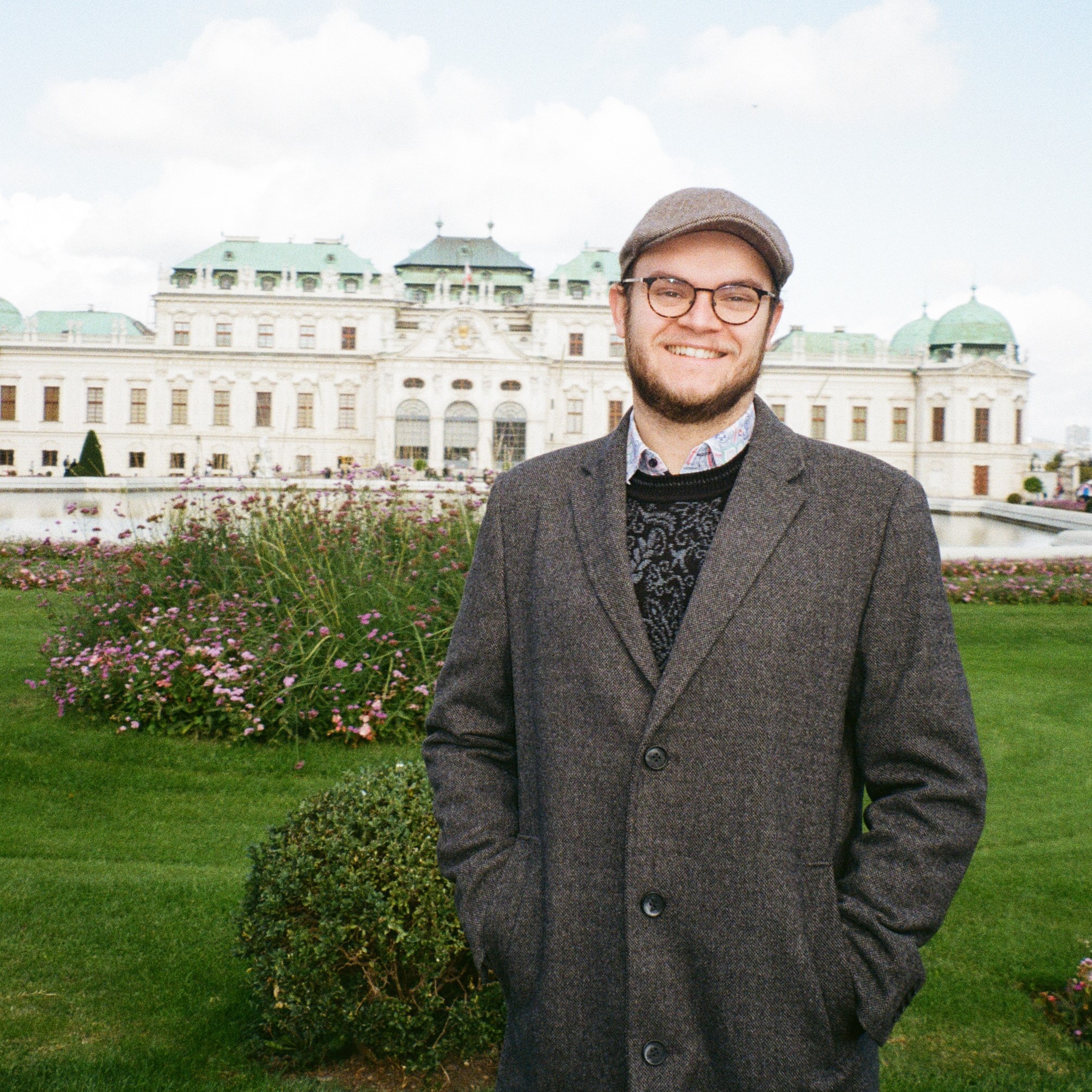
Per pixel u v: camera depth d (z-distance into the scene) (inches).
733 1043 71.9
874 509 79.8
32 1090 139.3
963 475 3002.0
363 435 2915.8
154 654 328.5
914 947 72.4
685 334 83.6
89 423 2923.2
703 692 75.1
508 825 85.4
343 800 154.3
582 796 77.9
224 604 346.9
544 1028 76.4
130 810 265.9
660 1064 72.5
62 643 362.3
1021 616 583.5
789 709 75.2
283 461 2908.5
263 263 3036.4
